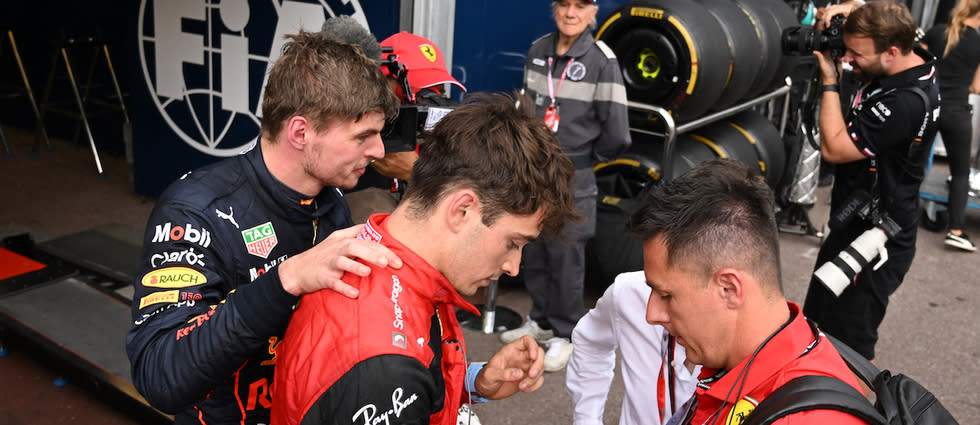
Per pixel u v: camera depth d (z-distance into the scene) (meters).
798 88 5.33
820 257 2.97
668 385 1.53
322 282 1.04
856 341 2.86
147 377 1.18
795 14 5.15
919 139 2.62
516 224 1.09
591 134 3.34
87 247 3.89
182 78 4.88
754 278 1.02
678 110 3.76
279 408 1.08
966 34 4.71
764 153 4.68
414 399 1.00
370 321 1.00
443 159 1.07
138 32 5.00
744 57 3.98
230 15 4.52
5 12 6.82
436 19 3.67
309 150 1.38
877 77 2.71
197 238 1.34
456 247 1.08
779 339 1.02
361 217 2.08
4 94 6.95
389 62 2.38
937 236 5.45
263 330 1.10
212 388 1.17
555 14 3.30
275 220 1.44
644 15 3.68
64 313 3.17
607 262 3.80
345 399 0.98
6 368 3.11
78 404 2.90
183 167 5.09
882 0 2.66
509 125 1.08
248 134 4.69
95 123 6.52
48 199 5.24
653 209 1.08
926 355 3.67
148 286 1.30
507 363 1.39
